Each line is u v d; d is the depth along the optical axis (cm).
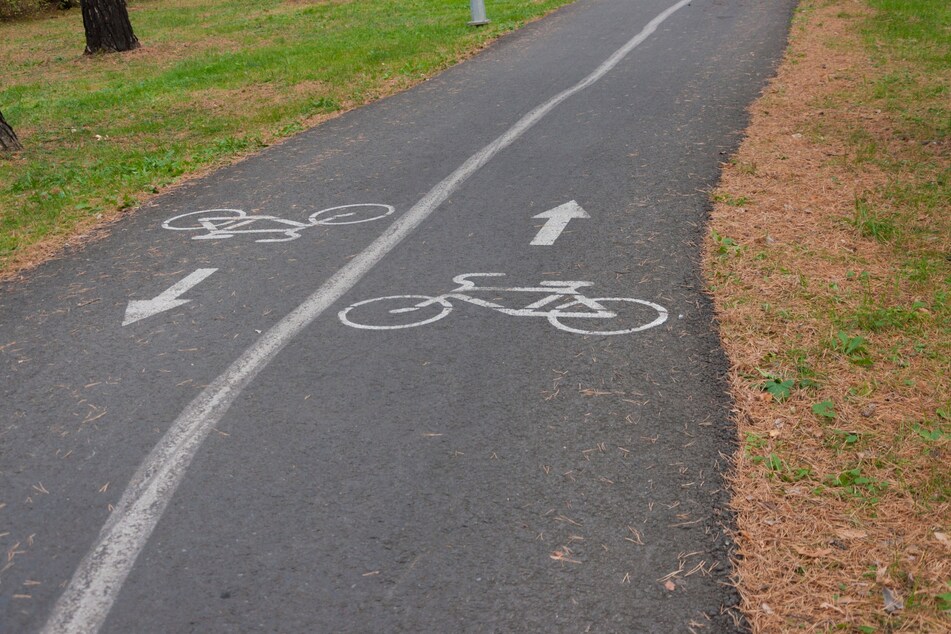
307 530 382
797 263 650
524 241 729
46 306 662
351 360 539
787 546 358
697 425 449
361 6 2828
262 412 483
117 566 365
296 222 823
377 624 327
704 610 327
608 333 556
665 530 372
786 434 436
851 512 376
